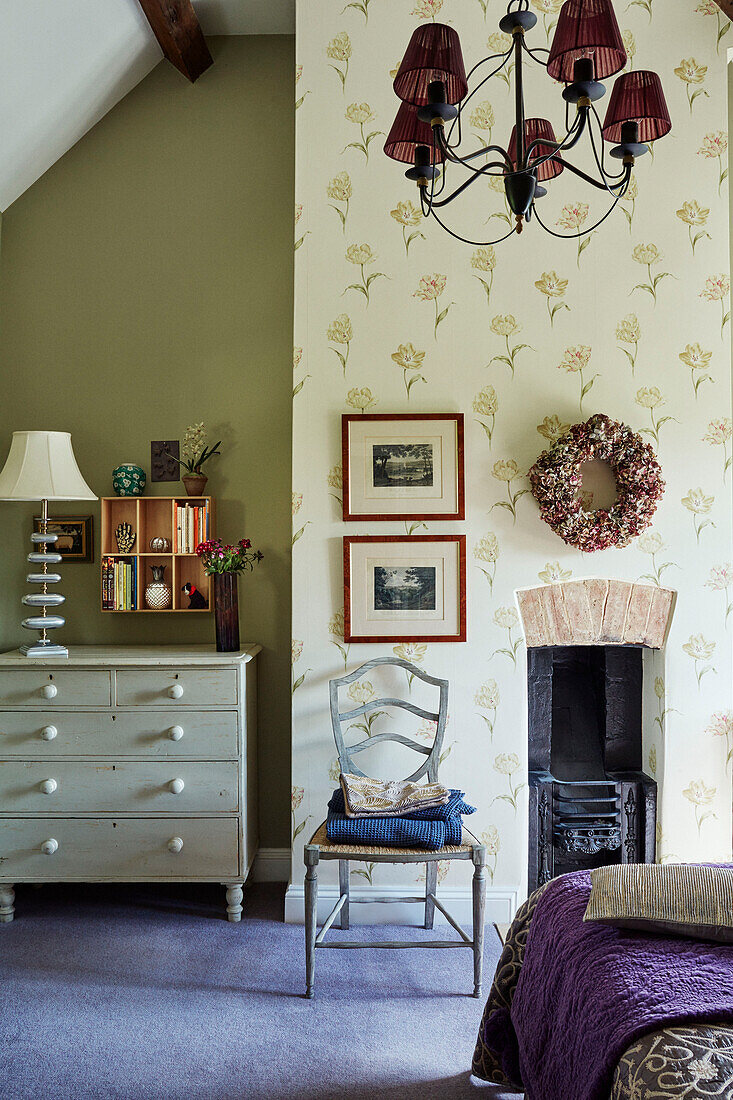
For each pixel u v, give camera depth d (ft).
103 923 10.41
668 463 10.68
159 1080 7.14
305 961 9.16
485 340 10.71
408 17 10.79
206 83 12.10
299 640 10.66
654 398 10.69
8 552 12.03
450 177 10.78
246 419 12.03
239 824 10.39
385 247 10.75
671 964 5.01
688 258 10.73
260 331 12.08
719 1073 4.01
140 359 12.09
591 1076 4.57
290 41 12.09
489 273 10.75
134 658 10.31
